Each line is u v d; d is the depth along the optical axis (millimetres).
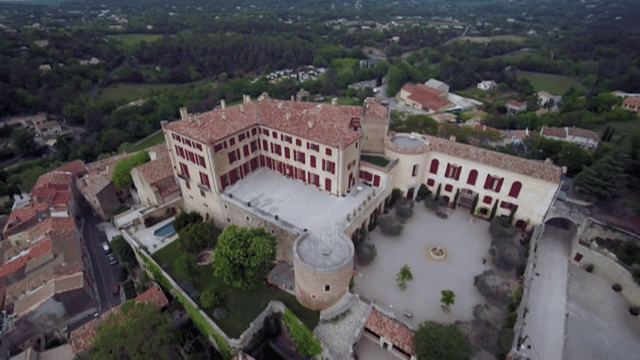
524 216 54156
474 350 37062
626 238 47812
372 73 172625
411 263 48969
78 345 44031
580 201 55188
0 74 119438
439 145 58375
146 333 40219
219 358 43469
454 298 43719
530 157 73938
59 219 63406
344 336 39656
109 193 70188
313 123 52219
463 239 53656
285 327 42531
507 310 42031
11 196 81938
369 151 60844
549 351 38906
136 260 59344
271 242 44250
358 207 50000
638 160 55094
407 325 39438
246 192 54125
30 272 53250
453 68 166125
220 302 43531
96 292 56281
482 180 55500
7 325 48156
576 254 50438
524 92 146000
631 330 42500
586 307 44875
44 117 118250
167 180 61031
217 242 48750
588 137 87000
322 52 198500
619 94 124750
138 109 120688
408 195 61656
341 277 39438
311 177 55062
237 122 54219
